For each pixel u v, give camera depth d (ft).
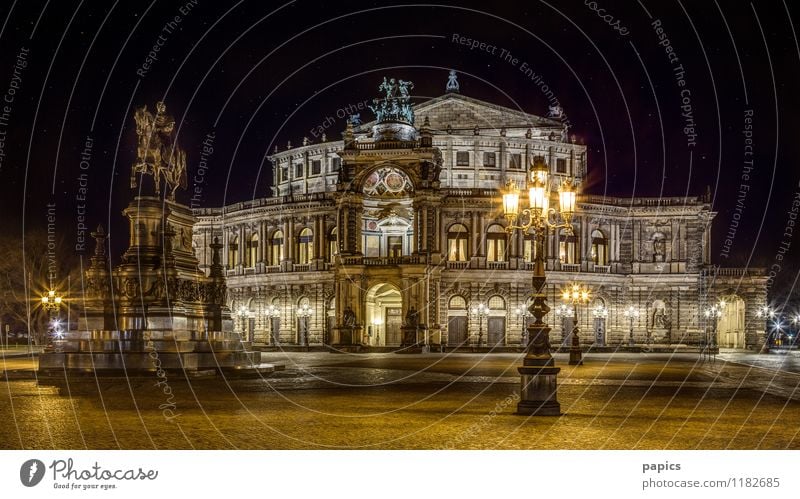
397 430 83.41
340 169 366.22
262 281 414.82
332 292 395.55
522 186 419.74
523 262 384.27
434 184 361.92
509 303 383.45
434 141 419.13
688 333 395.55
